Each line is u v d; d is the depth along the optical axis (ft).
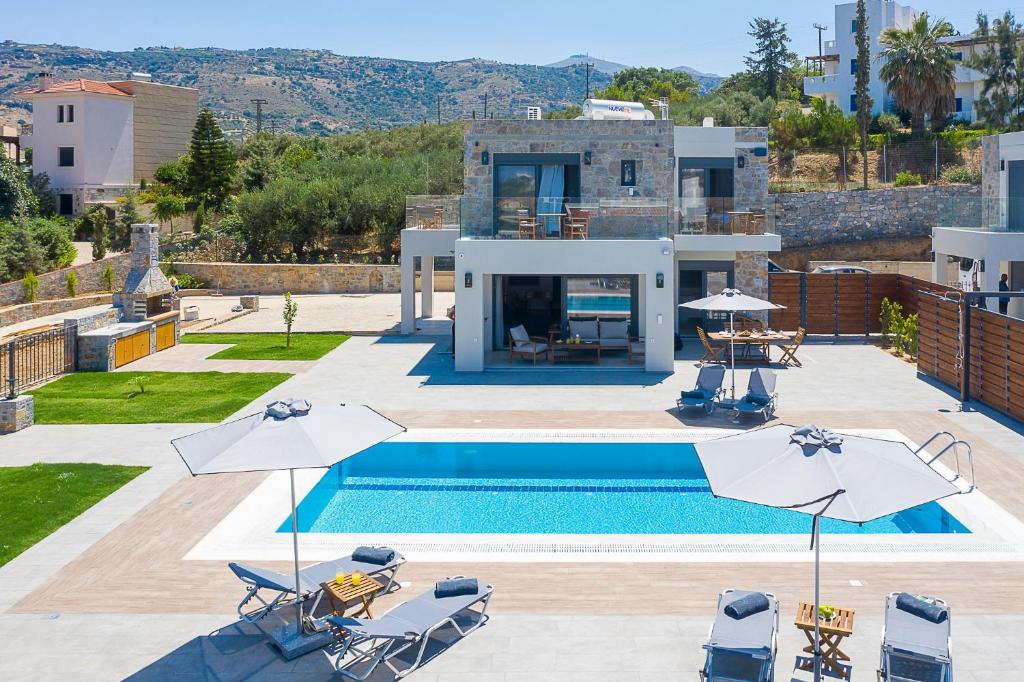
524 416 64.85
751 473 28.84
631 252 80.23
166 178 202.39
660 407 67.46
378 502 49.08
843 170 176.04
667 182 92.22
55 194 200.75
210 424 63.05
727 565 39.17
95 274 137.80
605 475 53.52
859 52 166.71
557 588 36.96
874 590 36.42
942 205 99.19
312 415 34.14
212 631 33.40
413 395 71.82
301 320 113.50
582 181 92.12
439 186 181.16
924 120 189.57
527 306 92.63
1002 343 63.05
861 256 158.40
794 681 29.78
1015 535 41.83
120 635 33.01
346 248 164.55
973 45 208.23
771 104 212.43
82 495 48.19
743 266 98.27
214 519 44.86
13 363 62.95
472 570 38.88
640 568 38.93
